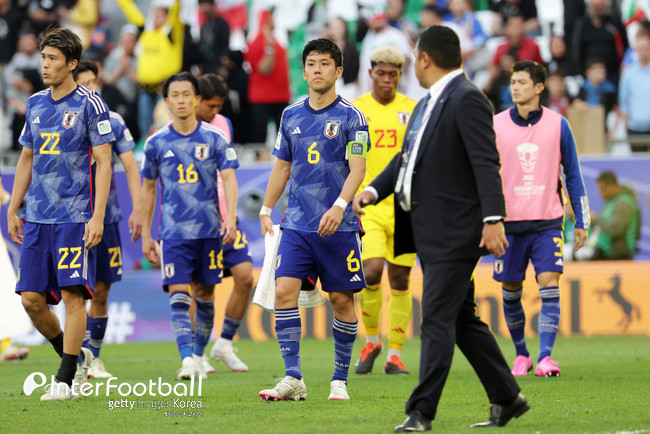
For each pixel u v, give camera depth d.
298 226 19.70
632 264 41.88
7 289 29.34
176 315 25.14
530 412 17.58
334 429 15.44
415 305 41.81
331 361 32.00
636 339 39.78
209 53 48.88
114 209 26.11
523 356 26.89
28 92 51.38
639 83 46.88
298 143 19.81
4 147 51.09
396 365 27.58
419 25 50.19
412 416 14.68
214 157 25.52
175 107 25.19
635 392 21.19
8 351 34.38
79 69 26.42
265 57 48.28
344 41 48.75
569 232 43.16
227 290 42.06
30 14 52.12
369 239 27.20
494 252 14.32
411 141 15.27
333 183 19.70
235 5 51.09
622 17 49.59
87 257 20.17
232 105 48.62
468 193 14.80
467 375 26.28
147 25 52.59
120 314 42.81
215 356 29.14
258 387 23.31
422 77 15.44
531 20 48.69
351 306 20.12
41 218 20.09
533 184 26.27
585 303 41.66
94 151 20.25
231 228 25.17
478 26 49.16
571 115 44.31
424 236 14.84
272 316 42.16
